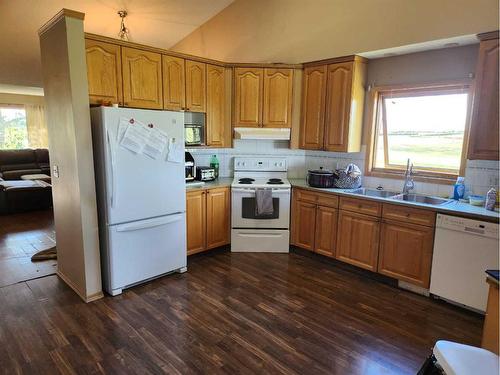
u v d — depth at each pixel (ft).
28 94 27.76
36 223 17.04
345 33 11.77
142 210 9.95
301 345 7.56
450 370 4.42
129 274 9.93
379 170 12.53
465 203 9.77
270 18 13.83
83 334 7.86
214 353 7.25
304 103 13.20
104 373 6.63
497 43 8.45
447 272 9.14
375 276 11.13
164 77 11.46
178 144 10.53
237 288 10.27
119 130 9.09
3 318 8.47
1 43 14.52
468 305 8.84
